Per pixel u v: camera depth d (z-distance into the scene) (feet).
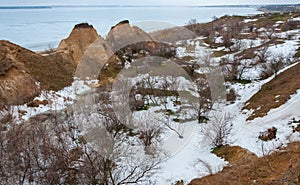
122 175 46.78
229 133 61.87
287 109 66.28
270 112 67.97
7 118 73.05
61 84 109.40
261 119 66.39
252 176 43.75
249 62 119.24
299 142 50.39
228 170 48.55
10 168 48.98
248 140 58.80
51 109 87.45
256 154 51.85
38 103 91.30
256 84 98.68
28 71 106.42
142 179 48.21
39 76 108.58
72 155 49.96
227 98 87.51
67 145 53.78
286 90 75.82
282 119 63.26
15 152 51.42
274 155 47.24
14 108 84.58
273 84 86.22
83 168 45.70
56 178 47.26
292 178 38.40
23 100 90.53
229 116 66.49
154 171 50.60
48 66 117.19
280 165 43.73
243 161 50.06
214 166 51.08
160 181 48.26
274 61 108.58
